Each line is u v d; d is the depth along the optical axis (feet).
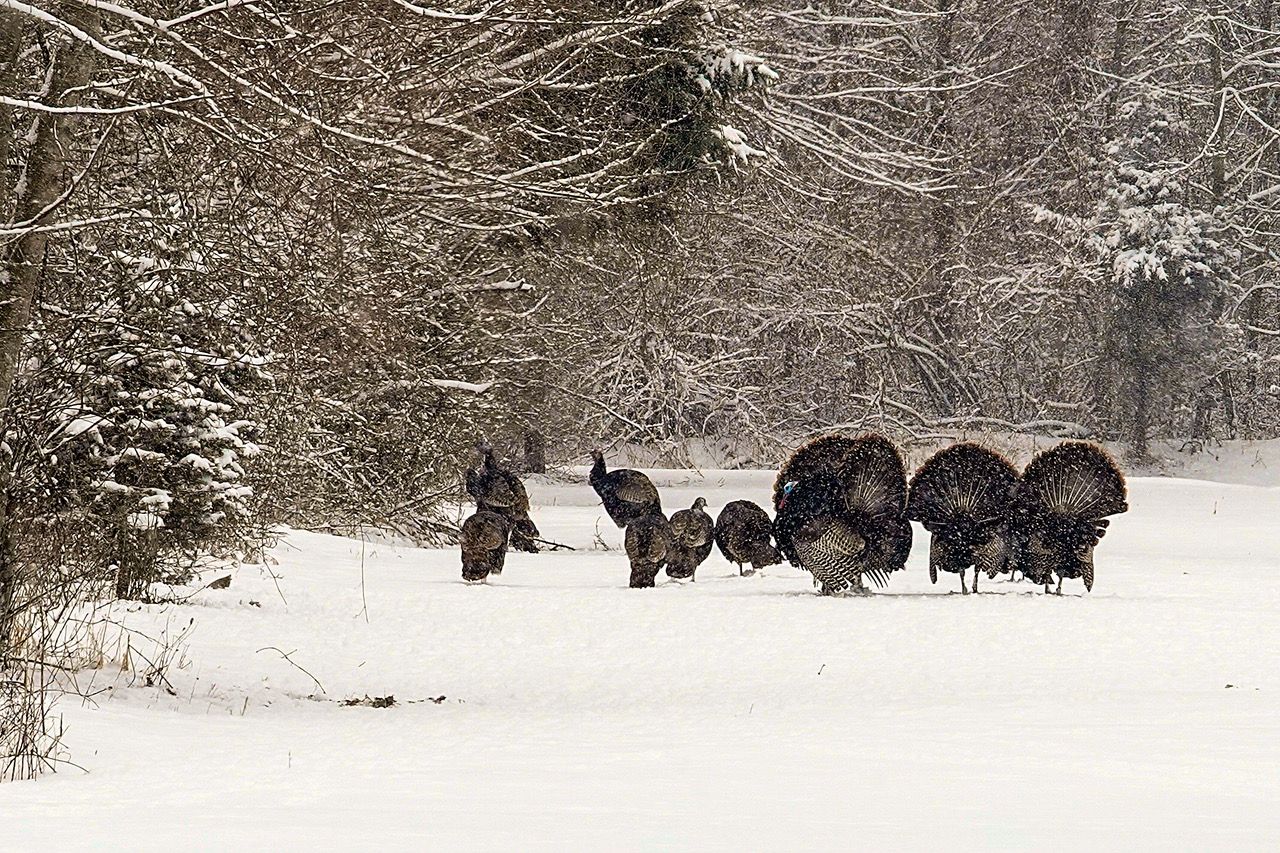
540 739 110.01
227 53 138.21
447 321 345.51
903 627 185.57
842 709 130.41
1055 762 92.79
